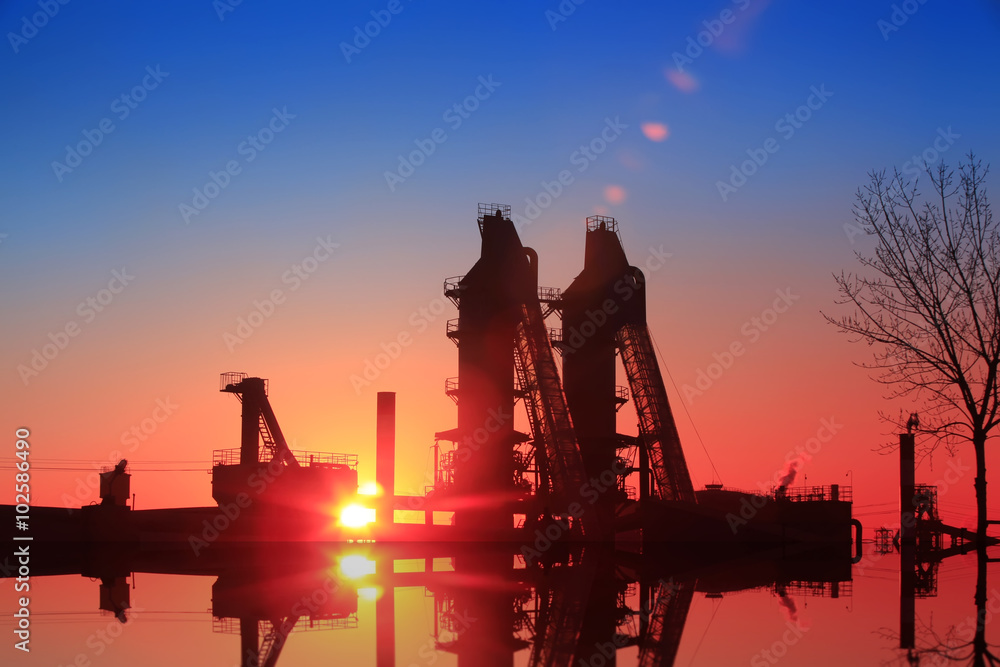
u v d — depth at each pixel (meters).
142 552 60.62
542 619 25.31
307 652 20.39
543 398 76.88
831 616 24.97
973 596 29.89
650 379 84.50
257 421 77.81
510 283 79.94
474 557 55.56
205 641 21.98
